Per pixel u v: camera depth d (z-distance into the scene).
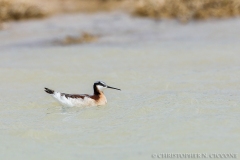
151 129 13.86
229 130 13.48
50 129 14.24
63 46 26.47
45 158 12.38
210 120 14.27
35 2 35.62
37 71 21.22
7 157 12.51
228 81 18.55
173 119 14.51
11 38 28.80
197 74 19.75
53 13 35.97
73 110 15.88
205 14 31.75
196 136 13.20
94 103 16.08
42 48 26.09
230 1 32.53
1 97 17.80
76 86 19.08
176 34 28.16
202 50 23.83
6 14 32.91
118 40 27.41
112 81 19.47
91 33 29.50
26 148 13.05
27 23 32.53
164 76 19.72
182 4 33.16
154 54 23.64
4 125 14.73
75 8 37.97
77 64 22.44
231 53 22.86
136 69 21.00
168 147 12.63
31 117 15.43
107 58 23.36
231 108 15.27
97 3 40.00
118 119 14.86
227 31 27.86
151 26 30.86
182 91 17.42
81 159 12.18
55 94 16.14
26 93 18.27
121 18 33.75
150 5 33.84
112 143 13.12
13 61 23.39
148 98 16.75
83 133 13.88
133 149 12.63
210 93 17.02
